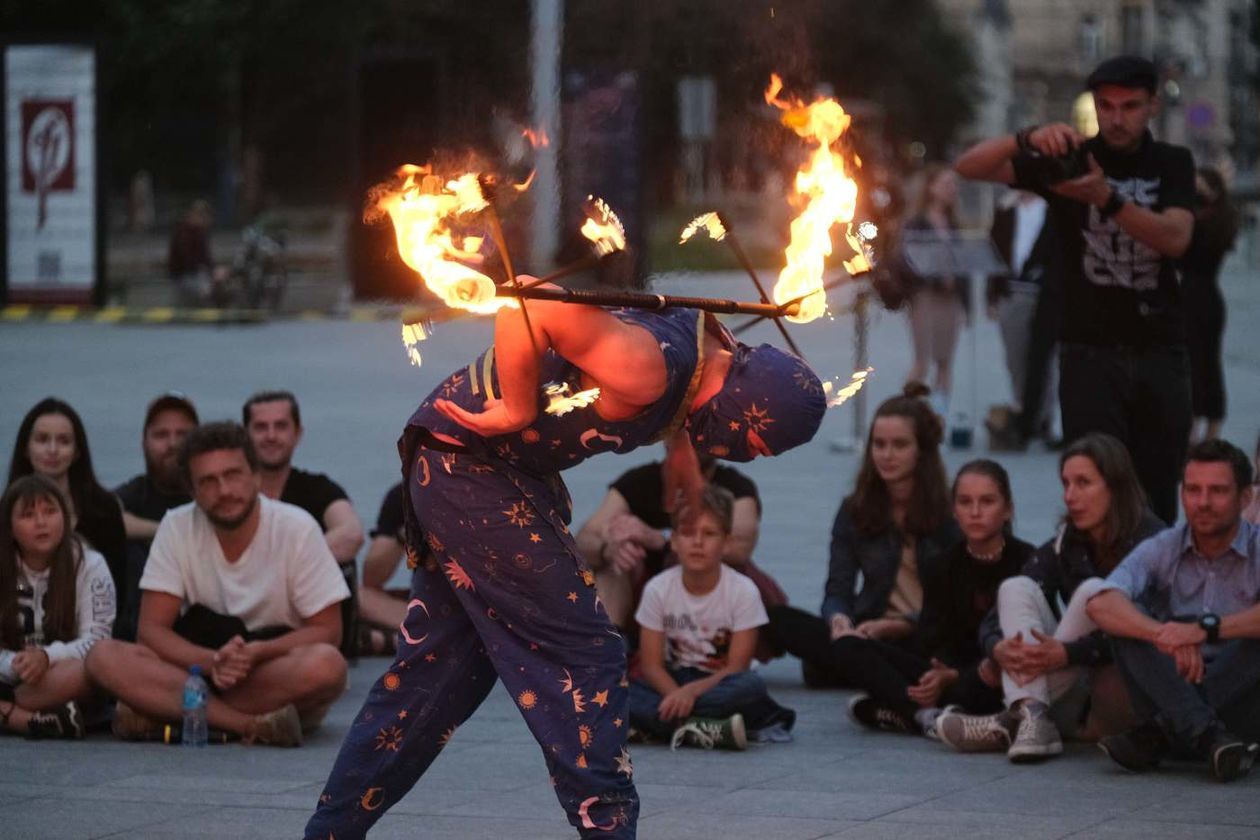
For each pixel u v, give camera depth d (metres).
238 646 11.03
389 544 14.19
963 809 9.44
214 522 11.31
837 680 13.01
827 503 20.52
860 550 12.93
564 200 37.25
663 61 56.38
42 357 35.38
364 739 7.83
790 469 23.20
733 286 50.19
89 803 9.59
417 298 46.31
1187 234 12.08
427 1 59.59
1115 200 11.86
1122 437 12.53
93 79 42.47
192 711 11.05
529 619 7.60
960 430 24.34
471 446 7.57
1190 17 131.25
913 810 9.43
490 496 7.55
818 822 9.17
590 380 7.48
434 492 7.61
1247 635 10.16
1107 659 10.84
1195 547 10.76
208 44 62.62
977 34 113.50
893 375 32.53
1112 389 12.48
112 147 69.88
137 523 13.38
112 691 11.14
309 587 11.43
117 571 12.62
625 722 7.68
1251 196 65.25
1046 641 10.77
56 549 11.48
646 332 7.39
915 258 24.41
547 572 7.57
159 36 61.75
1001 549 11.82
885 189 36.03
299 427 13.65
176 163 77.75
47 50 42.53
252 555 11.42
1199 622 10.14
